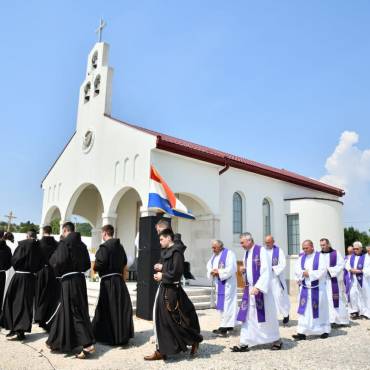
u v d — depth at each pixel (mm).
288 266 17156
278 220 17422
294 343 7125
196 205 14914
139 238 9523
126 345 6609
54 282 7793
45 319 7594
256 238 16156
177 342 5602
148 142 13062
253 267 6598
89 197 19641
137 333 7562
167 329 5645
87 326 5992
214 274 8023
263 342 6410
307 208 17219
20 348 6359
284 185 18156
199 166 14211
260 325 6414
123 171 14062
